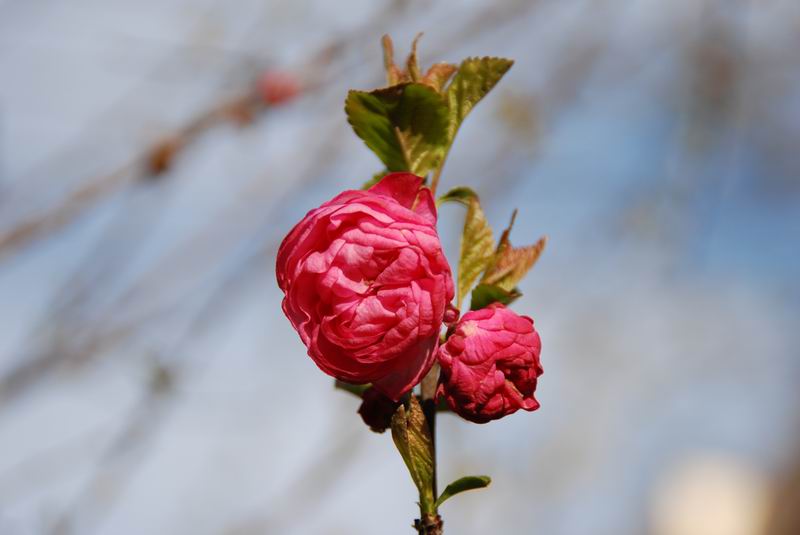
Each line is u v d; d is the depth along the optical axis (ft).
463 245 1.19
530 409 1.13
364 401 1.16
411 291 1.11
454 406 1.13
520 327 1.13
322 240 1.13
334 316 1.12
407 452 1.12
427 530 1.12
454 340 1.13
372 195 1.13
